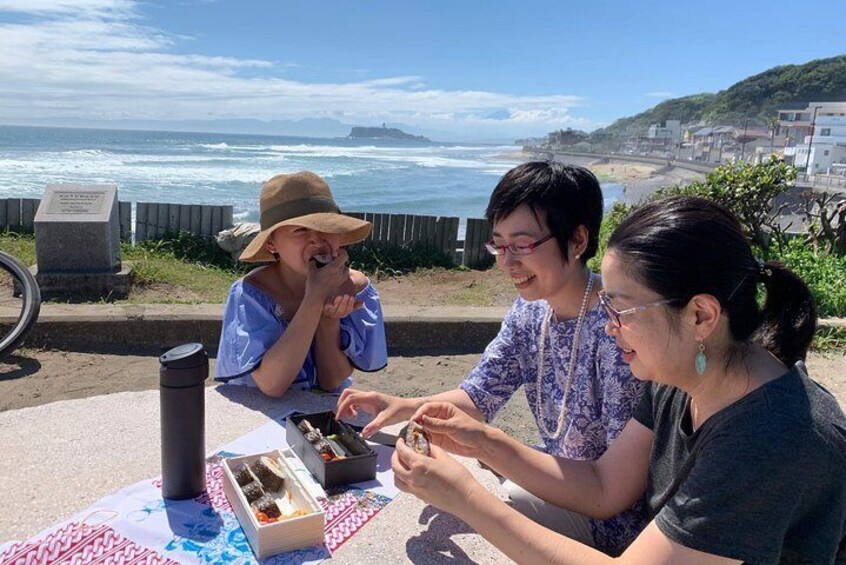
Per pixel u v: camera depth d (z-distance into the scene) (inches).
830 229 355.9
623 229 53.9
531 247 74.5
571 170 75.5
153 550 62.0
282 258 105.8
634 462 69.0
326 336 111.0
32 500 71.2
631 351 56.0
